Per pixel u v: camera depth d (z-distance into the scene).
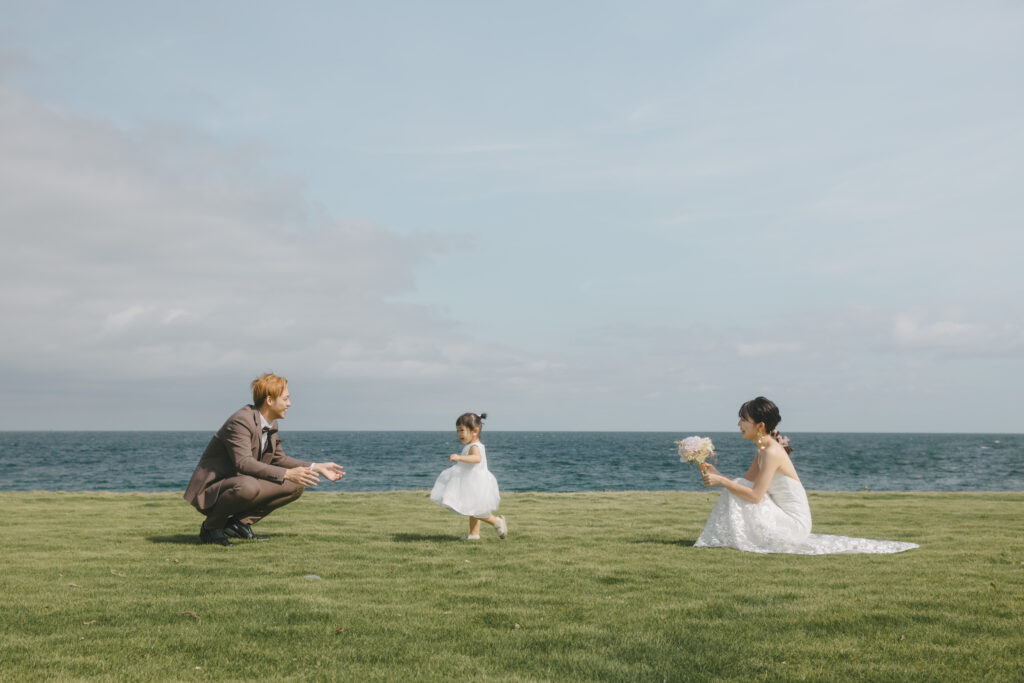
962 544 7.59
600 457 67.00
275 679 3.27
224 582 5.34
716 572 5.86
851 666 3.46
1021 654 3.63
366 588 5.17
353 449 89.31
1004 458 65.81
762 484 7.07
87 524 9.22
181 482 34.50
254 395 7.59
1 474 40.75
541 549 7.17
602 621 4.29
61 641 3.84
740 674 3.39
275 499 7.58
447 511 11.41
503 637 3.95
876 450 91.25
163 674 3.33
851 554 6.84
